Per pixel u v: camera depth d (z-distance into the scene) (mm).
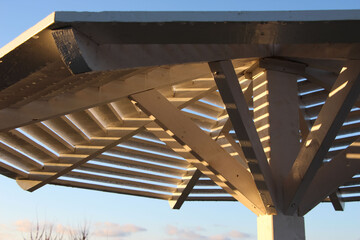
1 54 4555
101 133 10883
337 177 7398
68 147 11164
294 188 7066
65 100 7438
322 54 6160
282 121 7727
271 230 7309
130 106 9891
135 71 7133
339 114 6137
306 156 6730
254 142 6883
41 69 4773
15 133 9820
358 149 7332
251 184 7691
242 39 4785
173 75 7672
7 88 5312
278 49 6992
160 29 4441
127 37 4504
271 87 7801
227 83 6215
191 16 4398
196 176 13164
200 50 5734
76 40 4191
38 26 4230
